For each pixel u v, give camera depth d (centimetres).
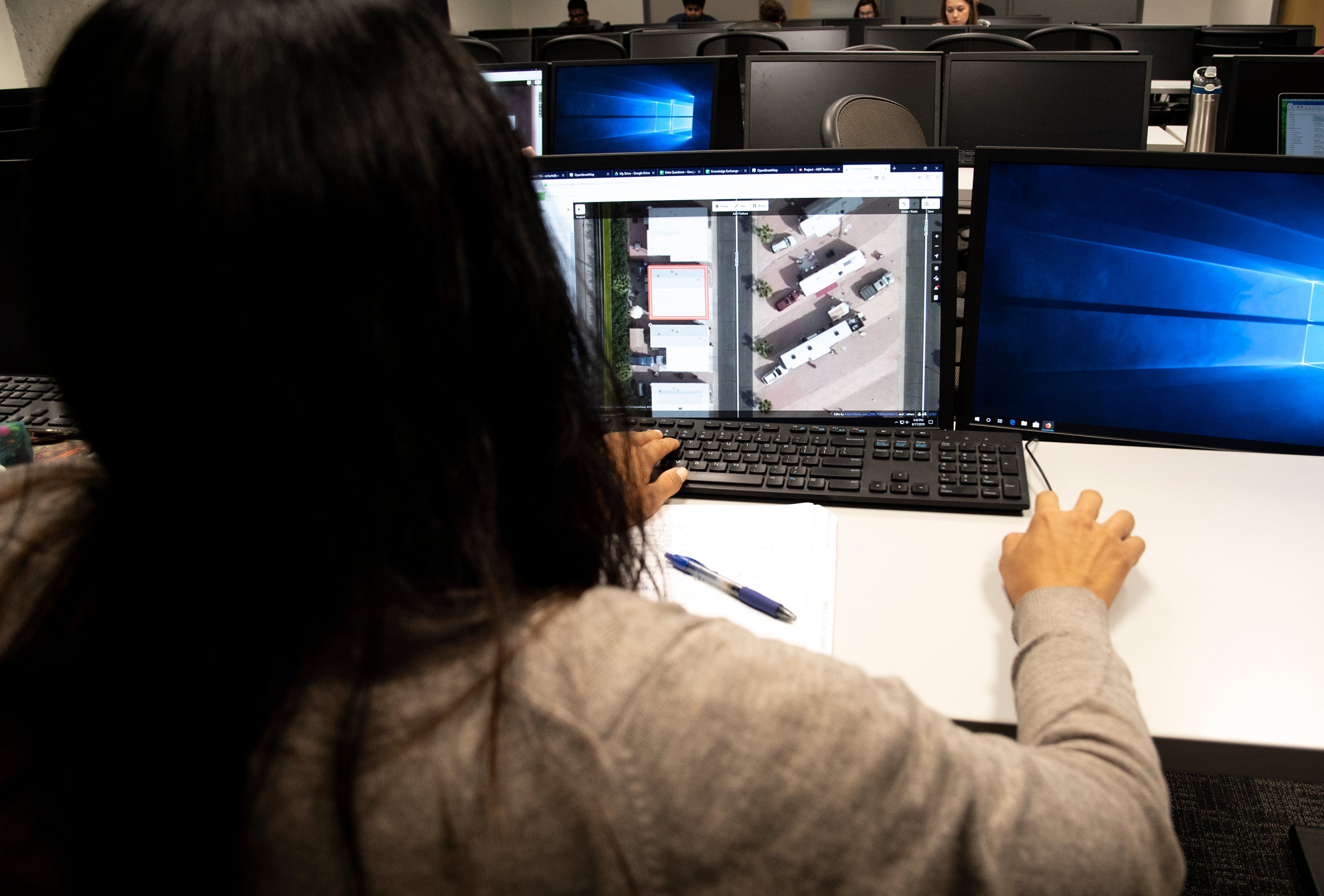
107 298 34
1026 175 104
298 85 32
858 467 104
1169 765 71
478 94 37
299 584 35
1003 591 85
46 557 42
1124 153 100
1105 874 43
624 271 112
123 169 32
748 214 109
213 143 31
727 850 35
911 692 43
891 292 109
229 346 33
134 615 37
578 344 45
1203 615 80
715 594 85
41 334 37
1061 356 108
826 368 112
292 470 34
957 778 39
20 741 41
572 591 42
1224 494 100
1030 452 112
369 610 35
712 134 265
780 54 243
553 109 272
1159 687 73
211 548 36
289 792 35
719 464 106
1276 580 85
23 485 47
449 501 37
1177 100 327
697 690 36
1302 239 97
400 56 34
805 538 93
